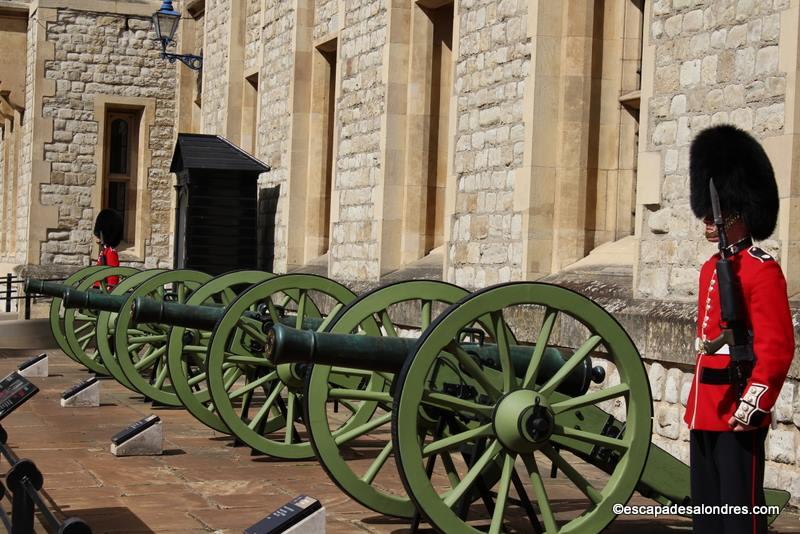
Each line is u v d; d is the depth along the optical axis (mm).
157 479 5297
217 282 6879
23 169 16531
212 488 5121
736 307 3461
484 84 7891
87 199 15922
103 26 15984
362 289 9352
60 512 4590
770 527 4605
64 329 9523
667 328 5684
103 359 8102
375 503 4430
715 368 3545
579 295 3914
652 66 6180
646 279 6137
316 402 4480
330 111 11359
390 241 9320
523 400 3871
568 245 7242
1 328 12156
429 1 9164
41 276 15609
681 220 5898
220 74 13930
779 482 5035
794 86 5207
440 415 4312
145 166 16172
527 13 7371
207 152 11656
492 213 7727
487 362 4352
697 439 3609
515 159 7469
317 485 5246
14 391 4766
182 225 11797
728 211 3604
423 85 9266
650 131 6176
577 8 7203
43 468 5504
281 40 11906
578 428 4203
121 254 16062
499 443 3895
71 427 6801
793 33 5227
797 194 5203
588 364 4422
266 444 5855
